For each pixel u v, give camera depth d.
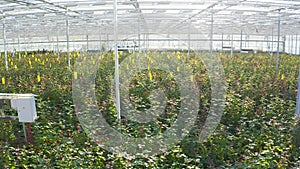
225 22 18.66
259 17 14.87
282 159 5.65
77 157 5.53
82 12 13.39
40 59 20.33
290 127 6.87
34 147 6.37
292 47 29.70
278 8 11.19
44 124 7.25
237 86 10.87
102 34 29.23
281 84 11.19
